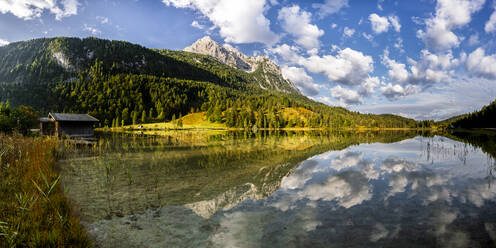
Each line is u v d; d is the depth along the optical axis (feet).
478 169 55.06
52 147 62.69
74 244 18.07
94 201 31.01
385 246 19.84
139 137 164.04
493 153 84.89
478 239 21.04
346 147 105.81
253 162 63.31
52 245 16.83
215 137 173.47
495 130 337.31
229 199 32.83
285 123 509.35
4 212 20.88
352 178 45.75
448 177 46.68
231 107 561.43
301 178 45.78
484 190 37.17
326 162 64.49
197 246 19.85
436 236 21.67
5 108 137.80
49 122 156.35
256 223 24.79
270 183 41.81
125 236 21.57
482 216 26.50
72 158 63.98
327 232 22.61
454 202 31.40
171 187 38.37
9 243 15.60
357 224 24.48
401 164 61.87
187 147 98.99
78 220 23.66
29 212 20.89
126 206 29.48
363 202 31.60
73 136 151.33
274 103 638.53
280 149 95.09
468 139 164.25
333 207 29.66
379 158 72.64
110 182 40.63
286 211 28.32
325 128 487.61
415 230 22.99
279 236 21.76
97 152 77.15
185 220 25.52
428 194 35.09
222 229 23.34
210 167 55.67
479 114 416.46
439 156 77.30
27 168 36.42
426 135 231.91
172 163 60.23
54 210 22.59
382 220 25.53
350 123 542.98
